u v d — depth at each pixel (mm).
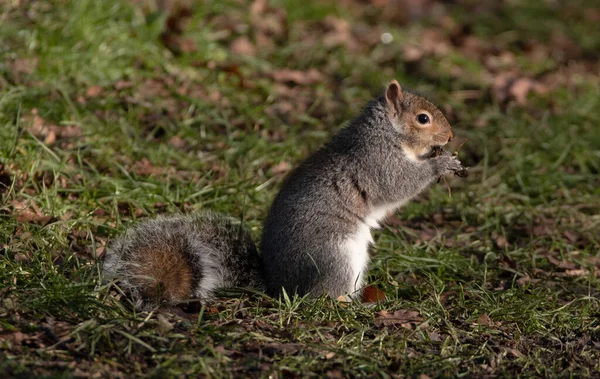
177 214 10188
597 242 12680
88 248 10227
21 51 14523
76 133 13000
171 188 12398
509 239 12742
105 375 7523
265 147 13969
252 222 11656
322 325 9062
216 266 9555
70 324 8305
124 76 15008
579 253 12203
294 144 14141
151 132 13719
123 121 13672
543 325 9656
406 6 22031
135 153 13023
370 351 8477
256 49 17609
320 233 9641
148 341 8148
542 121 16062
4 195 10883
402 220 13008
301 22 19375
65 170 11852
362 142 10180
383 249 11469
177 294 9109
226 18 18281
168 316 8695
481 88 17703
